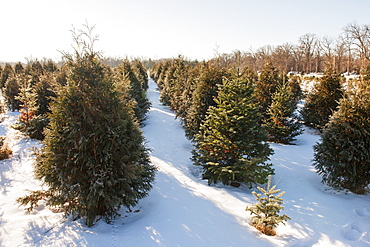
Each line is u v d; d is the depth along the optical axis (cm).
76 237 434
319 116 1407
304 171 836
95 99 484
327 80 1373
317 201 620
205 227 483
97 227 474
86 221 480
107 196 463
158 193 650
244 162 663
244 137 709
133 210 568
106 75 514
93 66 491
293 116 1249
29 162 830
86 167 477
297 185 725
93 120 481
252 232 478
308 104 1474
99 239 429
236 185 739
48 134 483
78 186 454
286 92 1198
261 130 726
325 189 707
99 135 482
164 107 2280
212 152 710
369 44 3616
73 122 464
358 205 609
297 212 563
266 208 476
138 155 537
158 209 551
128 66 1669
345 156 637
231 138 700
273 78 1343
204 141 763
